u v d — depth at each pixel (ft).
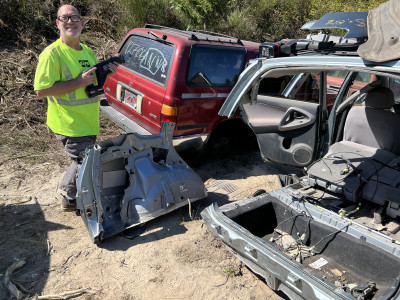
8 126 20.29
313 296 8.00
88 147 11.60
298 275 8.30
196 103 15.67
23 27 28.19
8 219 13.25
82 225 13.23
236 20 34.63
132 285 10.72
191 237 12.79
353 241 9.86
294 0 38.34
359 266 9.85
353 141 13.06
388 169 11.27
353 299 7.57
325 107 13.35
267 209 11.62
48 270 11.07
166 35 15.99
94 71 12.16
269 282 9.29
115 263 11.50
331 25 10.34
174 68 15.05
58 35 29.40
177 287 10.73
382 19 9.29
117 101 18.30
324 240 10.57
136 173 12.69
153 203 12.85
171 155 13.57
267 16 38.47
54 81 11.64
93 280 10.82
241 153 19.40
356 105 13.58
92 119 12.80
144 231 12.99
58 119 12.36
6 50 26.53
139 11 31.68
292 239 11.29
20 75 24.26
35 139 19.34
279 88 14.26
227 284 10.94
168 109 15.06
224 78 16.61
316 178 11.51
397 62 7.98
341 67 9.08
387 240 9.51
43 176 16.26
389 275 9.20
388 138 12.23
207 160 18.48
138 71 16.92
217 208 10.89
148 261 11.62
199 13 30.17
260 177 17.22
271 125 14.39
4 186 15.26
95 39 30.55
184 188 13.48
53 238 12.42
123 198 12.49
